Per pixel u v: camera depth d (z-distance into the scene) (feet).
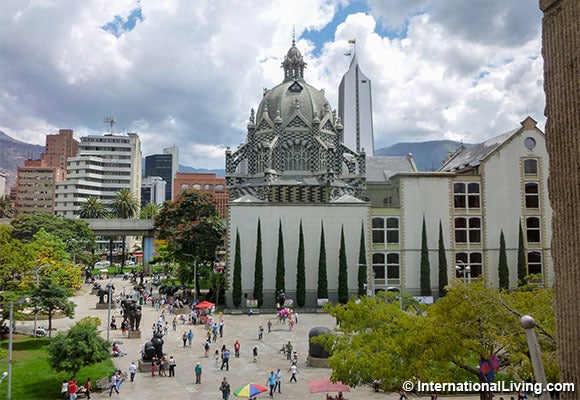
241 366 155.33
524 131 291.58
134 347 180.34
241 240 276.41
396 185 302.04
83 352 124.57
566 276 30.71
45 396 124.06
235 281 266.98
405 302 180.65
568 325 30.48
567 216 30.71
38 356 159.43
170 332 207.31
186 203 319.06
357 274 277.23
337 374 98.78
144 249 425.28
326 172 306.76
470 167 300.20
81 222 404.57
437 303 99.14
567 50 30.71
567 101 30.71
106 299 276.82
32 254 212.02
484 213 286.87
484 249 285.43
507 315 85.97
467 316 88.33
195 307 239.91
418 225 286.05
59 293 188.55
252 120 334.44
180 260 307.78
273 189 304.09
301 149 326.65
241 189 323.16
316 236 278.67
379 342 102.27
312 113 337.31
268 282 274.57
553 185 31.91
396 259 285.43
